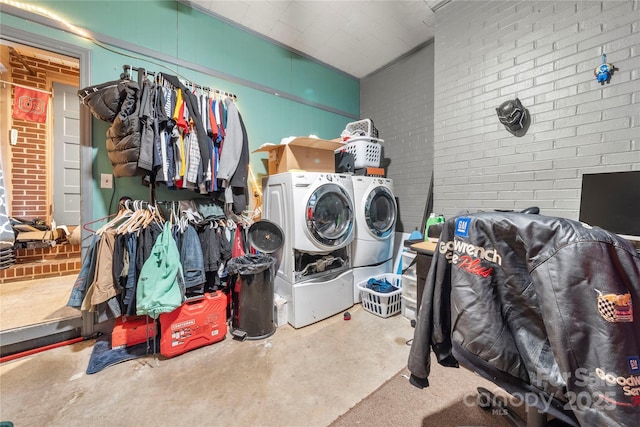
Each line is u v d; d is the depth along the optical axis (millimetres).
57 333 1936
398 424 1264
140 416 1311
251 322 2031
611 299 593
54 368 1674
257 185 2928
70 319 1982
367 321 2344
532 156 2102
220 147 2289
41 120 3107
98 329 2053
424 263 1882
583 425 583
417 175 3309
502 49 2244
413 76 3316
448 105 2623
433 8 2633
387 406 1372
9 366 1687
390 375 1613
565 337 615
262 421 1283
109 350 1850
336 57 3447
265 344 1963
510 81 2203
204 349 1899
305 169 2555
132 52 2211
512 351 747
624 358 573
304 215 2238
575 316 613
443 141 2678
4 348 1775
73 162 3555
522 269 741
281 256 2375
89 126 2049
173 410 1348
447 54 2607
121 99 1794
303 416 1311
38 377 1589
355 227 2707
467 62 2467
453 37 2555
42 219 3324
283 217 2344
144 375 1613
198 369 1670
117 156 1884
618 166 1733
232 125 2311
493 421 1275
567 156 1936
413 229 3359
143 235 1879
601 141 1795
